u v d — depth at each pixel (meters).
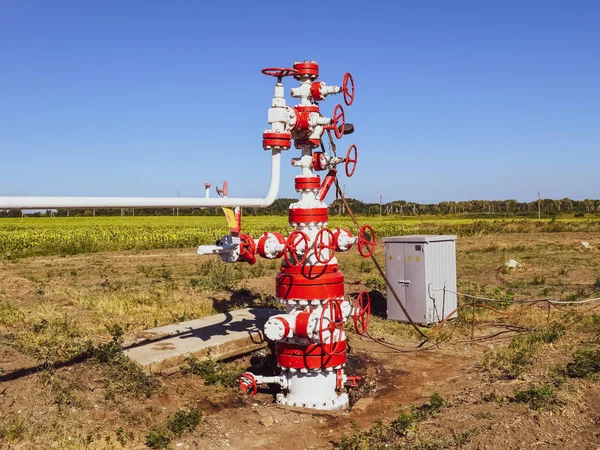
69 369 7.66
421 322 13.27
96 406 7.10
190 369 8.46
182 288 15.38
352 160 9.49
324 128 8.83
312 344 8.44
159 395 7.68
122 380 7.67
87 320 10.73
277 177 8.87
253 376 8.70
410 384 9.48
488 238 35.88
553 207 97.44
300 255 8.55
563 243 31.62
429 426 7.27
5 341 8.24
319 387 8.52
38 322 9.82
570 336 11.40
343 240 8.62
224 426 7.34
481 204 102.25
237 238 8.38
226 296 14.39
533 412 7.36
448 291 13.73
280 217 79.44
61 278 19.81
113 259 27.69
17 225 59.00
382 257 27.11
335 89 8.65
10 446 6.05
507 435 6.76
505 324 13.29
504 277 20.77
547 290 17.53
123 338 9.44
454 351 11.38
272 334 8.26
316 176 8.67
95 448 6.36
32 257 28.83
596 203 93.19
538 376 8.94
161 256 29.23
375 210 101.75
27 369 7.48
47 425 6.52
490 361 10.25
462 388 8.97
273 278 17.77
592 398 7.82
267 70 8.35
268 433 7.34
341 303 8.44
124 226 55.91
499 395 8.23
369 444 6.87
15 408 6.68
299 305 8.49
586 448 6.48
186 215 89.81
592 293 16.38
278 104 8.49
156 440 6.65
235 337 9.60
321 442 7.24
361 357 10.84
